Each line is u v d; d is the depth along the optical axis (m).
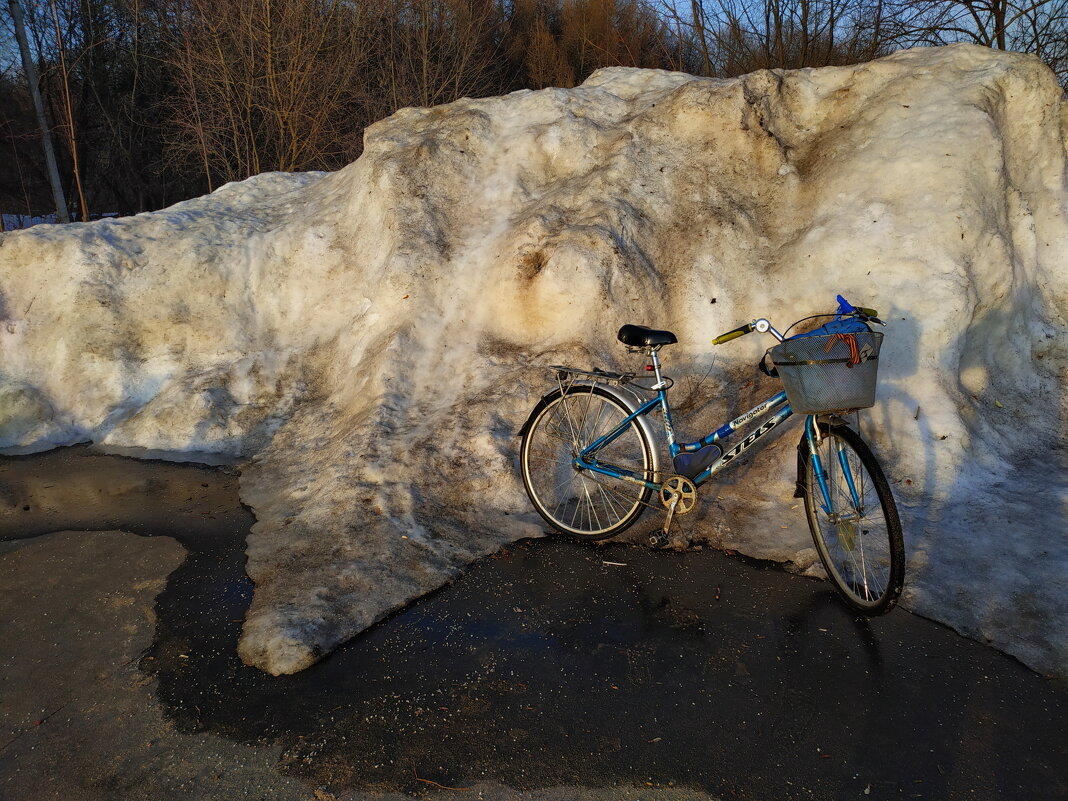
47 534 4.18
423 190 6.18
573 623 3.21
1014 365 5.10
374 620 3.24
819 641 3.03
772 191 5.71
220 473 4.99
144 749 2.57
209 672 2.95
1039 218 5.48
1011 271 4.91
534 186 6.21
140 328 6.16
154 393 5.96
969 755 2.44
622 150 5.95
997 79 5.36
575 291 5.24
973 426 4.50
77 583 3.64
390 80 20.59
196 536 4.09
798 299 5.12
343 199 6.77
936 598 3.24
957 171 4.94
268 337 6.22
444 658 3.00
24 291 6.18
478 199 6.22
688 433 4.75
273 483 4.70
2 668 3.01
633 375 3.81
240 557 3.84
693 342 5.25
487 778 2.40
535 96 6.71
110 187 21.41
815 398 3.06
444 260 5.79
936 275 4.68
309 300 6.30
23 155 19.95
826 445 3.38
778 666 2.90
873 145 5.42
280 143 17.19
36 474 5.08
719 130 5.91
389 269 5.74
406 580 3.51
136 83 20.59
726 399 4.94
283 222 6.85
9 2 16.19
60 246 6.25
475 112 6.61
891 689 2.74
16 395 5.75
